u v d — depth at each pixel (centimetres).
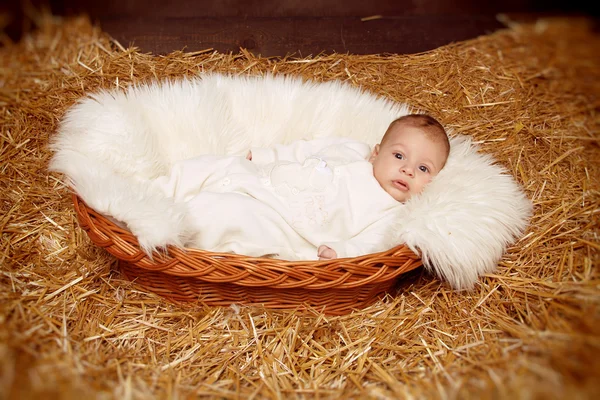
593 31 349
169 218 163
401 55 301
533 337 156
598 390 124
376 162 201
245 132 235
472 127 253
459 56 298
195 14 306
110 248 165
